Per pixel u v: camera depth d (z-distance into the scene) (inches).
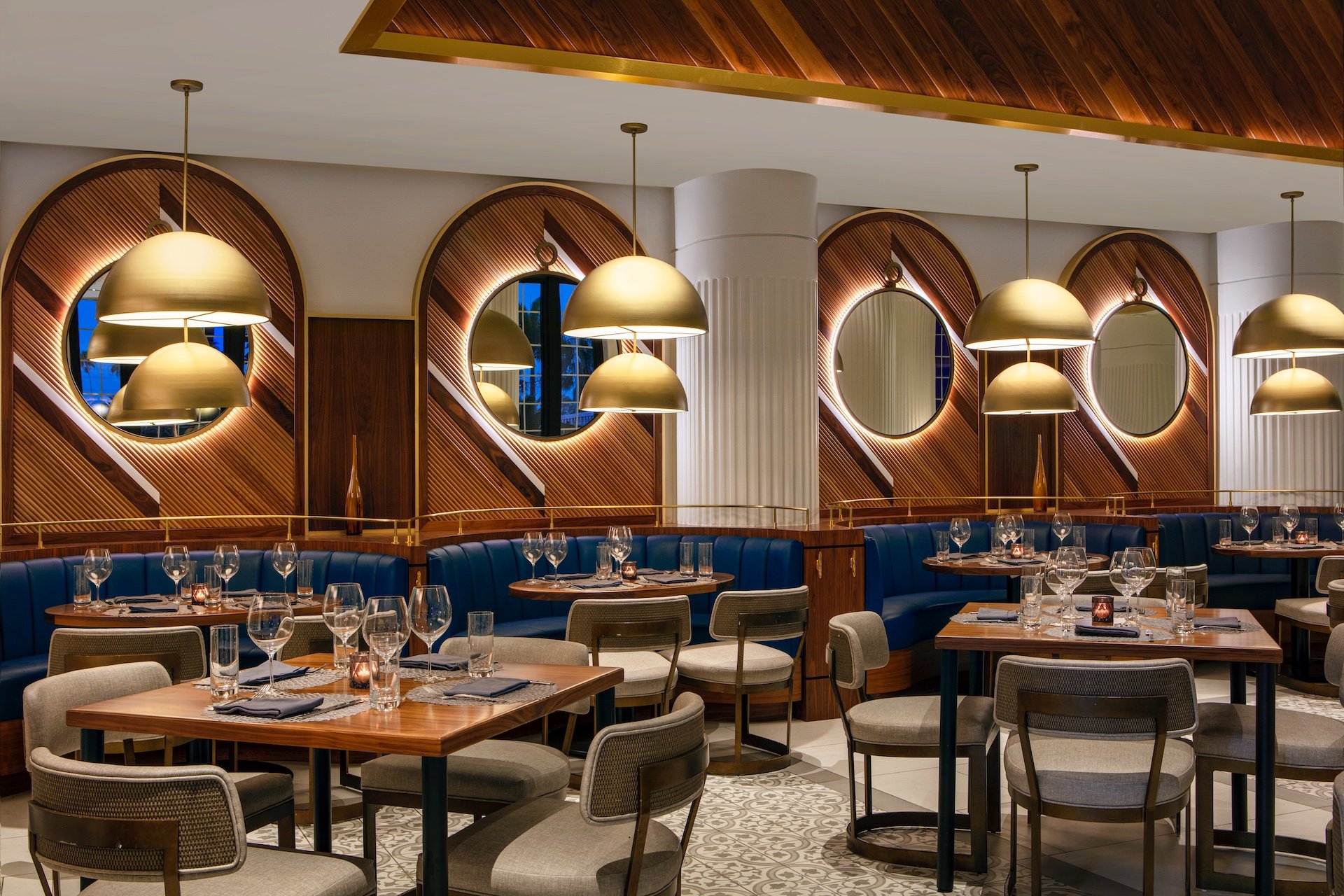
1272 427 367.2
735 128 253.8
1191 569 219.8
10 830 177.3
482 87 223.1
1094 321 368.5
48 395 259.6
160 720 108.0
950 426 351.6
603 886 101.9
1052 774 130.6
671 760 102.0
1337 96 255.8
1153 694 125.3
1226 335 376.5
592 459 309.4
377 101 231.1
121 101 229.1
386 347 287.9
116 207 265.0
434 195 294.4
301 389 279.1
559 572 266.5
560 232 305.3
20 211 258.8
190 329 253.9
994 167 290.4
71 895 148.3
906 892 148.7
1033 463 360.5
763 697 247.4
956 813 180.4
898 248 346.0
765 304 288.5
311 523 280.5
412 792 131.1
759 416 289.0
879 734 157.6
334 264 285.4
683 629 189.6
